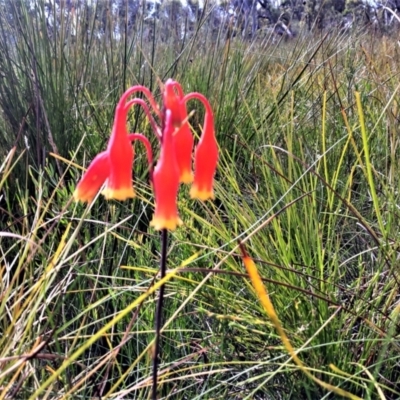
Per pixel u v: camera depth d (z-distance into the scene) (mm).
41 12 570
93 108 579
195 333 377
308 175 430
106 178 230
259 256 358
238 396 323
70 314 376
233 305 350
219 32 676
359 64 704
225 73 611
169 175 205
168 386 334
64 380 304
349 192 376
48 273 283
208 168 223
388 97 520
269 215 396
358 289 344
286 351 317
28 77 525
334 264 361
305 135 532
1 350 285
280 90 598
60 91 538
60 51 569
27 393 279
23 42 559
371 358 323
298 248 377
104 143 513
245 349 357
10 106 522
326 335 316
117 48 672
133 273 406
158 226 206
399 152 452
